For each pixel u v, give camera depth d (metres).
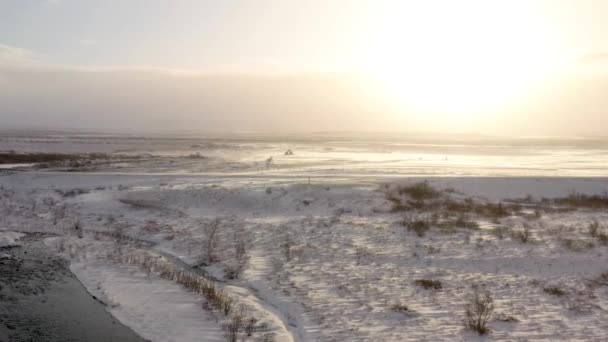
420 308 11.19
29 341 9.09
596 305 11.58
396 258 15.95
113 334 9.48
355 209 24.80
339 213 23.94
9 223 21.05
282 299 11.76
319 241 18.20
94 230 20.41
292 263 15.16
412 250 17.00
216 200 25.94
